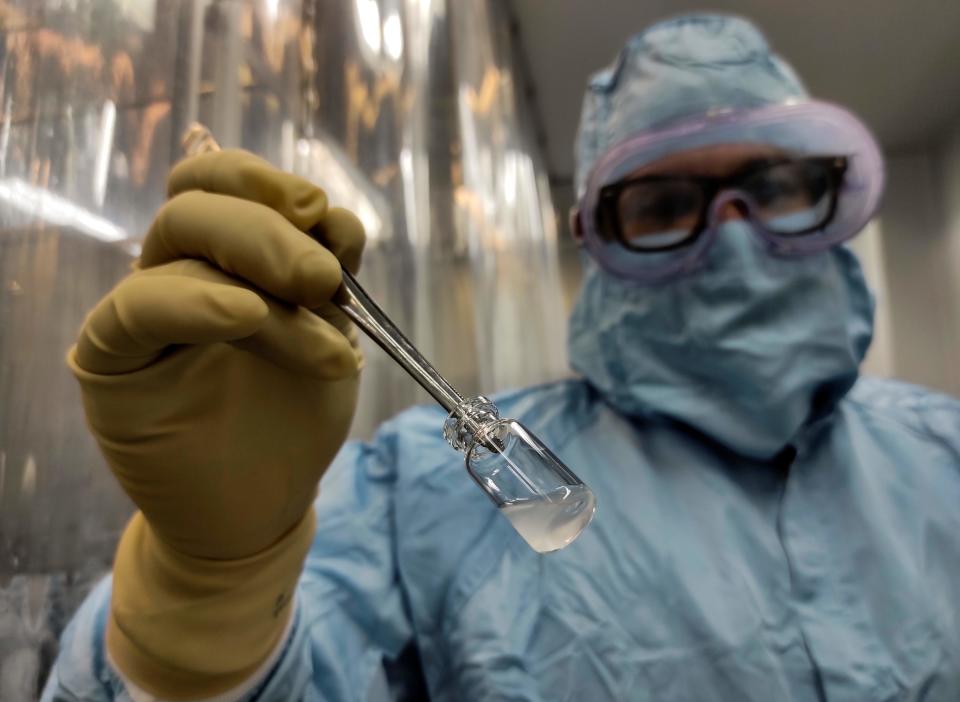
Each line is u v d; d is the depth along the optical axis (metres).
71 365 0.38
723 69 0.79
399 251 1.08
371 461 0.76
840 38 1.81
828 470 0.67
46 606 0.50
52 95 0.52
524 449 0.37
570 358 0.85
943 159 2.34
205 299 0.32
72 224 0.52
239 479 0.41
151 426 0.38
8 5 0.51
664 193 0.75
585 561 0.61
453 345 1.23
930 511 0.63
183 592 0.45
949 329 2.31
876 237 2.46
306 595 0.59
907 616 0.56
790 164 0.74
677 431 0.72
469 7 1.35
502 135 1.53
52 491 0.51
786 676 0.54
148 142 0.57
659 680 0.54
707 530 0.63
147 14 0.59
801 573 0.60
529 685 0.55
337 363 0.37
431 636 0.61
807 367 0.68
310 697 0.52
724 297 0.70
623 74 0.88
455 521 0.65
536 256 1.75
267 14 0.73
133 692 0.45
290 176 0.40
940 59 1.91
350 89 0.98
